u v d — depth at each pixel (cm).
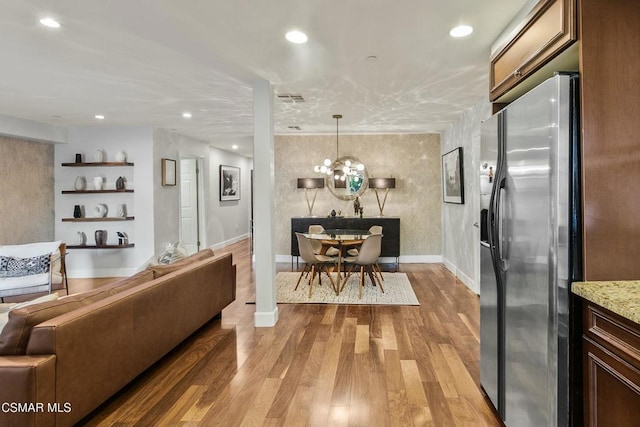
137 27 247
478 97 431
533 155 164
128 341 238
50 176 600
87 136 606
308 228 665
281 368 276
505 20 241
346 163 627
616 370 132
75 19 235
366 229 665
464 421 209
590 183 150
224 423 210
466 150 514
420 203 696
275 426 206
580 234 152
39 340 183
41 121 548
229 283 408
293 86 382
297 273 613
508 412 194
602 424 140
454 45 280
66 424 190
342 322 375
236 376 265
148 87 382
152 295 263
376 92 407
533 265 165
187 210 799
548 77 196
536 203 162
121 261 609
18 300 507
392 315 395
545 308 156
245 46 280
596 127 150
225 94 409
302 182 685
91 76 345
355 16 235
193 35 260
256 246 369
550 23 170
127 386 252
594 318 144
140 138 602
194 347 317
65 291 521
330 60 310
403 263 693
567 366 152
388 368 274
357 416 215
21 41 268
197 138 739
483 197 226
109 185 611
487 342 223
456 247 583
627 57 152
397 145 696
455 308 417
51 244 484
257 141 365
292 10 226
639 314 116
